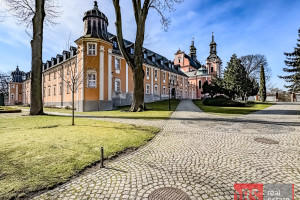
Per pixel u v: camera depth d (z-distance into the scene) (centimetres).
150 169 375
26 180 308
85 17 2305
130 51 2872
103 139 598
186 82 4959
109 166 392
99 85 2205
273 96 4981
